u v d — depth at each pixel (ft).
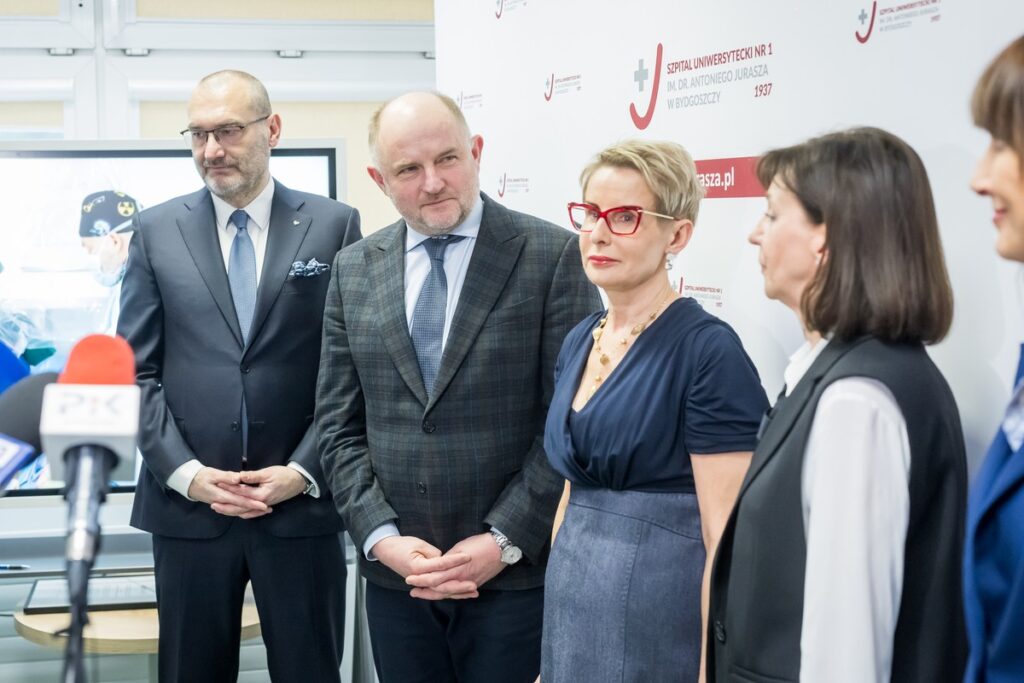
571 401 5.70
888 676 3.84
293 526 8.55
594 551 5.42
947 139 4.89
